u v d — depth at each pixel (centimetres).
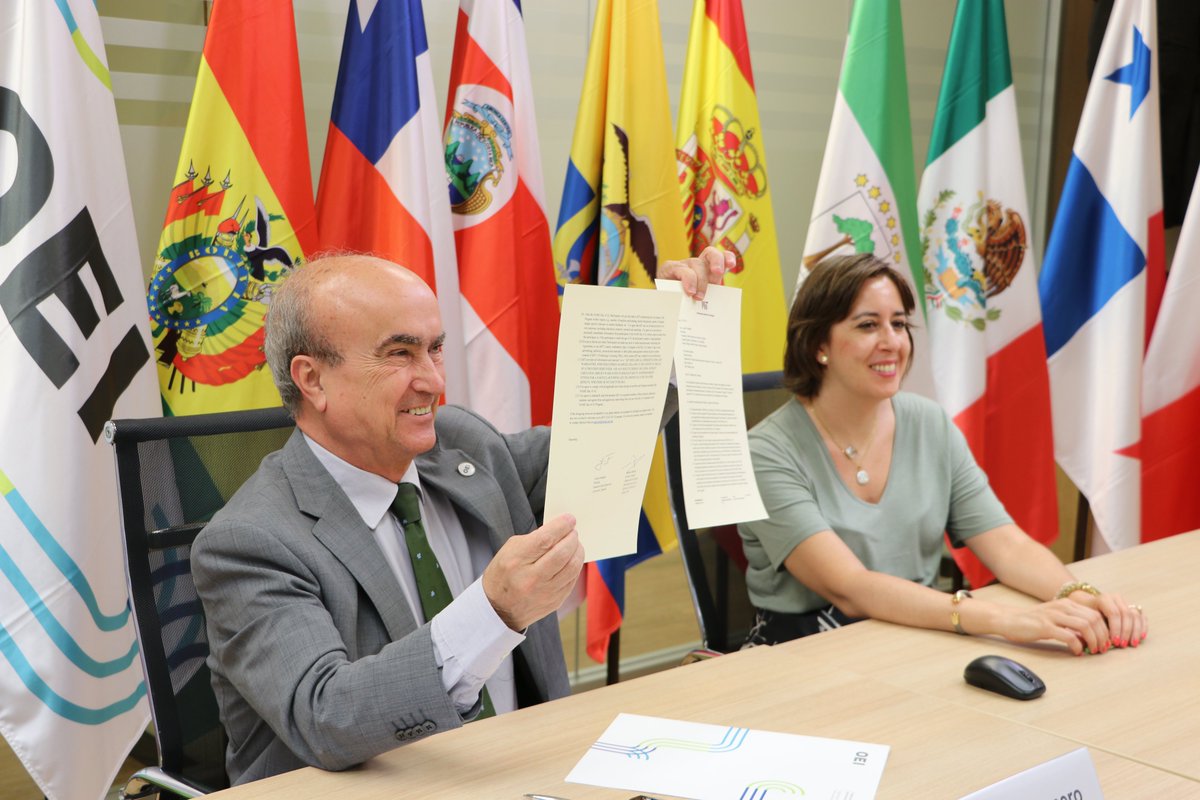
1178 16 362
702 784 103
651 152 266
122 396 208
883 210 290
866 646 147
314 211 231
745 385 206
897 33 292
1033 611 146
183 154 218
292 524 126
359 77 240
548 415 272
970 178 305
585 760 109
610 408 111
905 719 119
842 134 290
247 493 131
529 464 163
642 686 131
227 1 220
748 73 284
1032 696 125
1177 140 370
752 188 285
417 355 130
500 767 108
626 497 113
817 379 197
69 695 195
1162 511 322
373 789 104
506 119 253
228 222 221
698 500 129
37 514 192
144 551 138
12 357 194
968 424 305
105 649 203
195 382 222
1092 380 319
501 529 148
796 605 186
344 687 107
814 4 347
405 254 237
